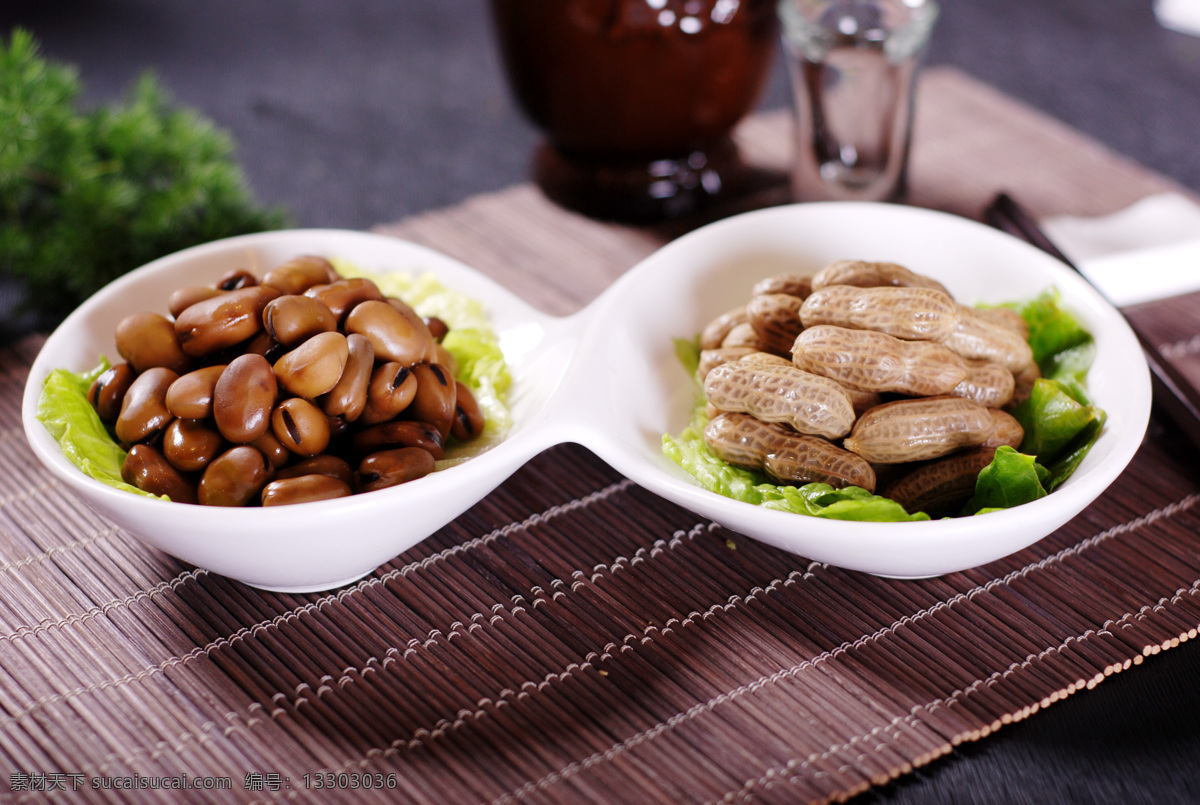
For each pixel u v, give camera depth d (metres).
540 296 0.70
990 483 0.56
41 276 0.70
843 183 0.74
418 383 0.58
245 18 1.10
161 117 0.76
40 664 0.56
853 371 0.58
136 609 0.58
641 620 0.58
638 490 0.62
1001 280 0.63
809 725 0.55
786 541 0.56
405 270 0.65
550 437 0.57
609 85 0.70
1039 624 0.57
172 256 0.64
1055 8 1.09
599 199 0.74
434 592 0.58
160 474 0.56
